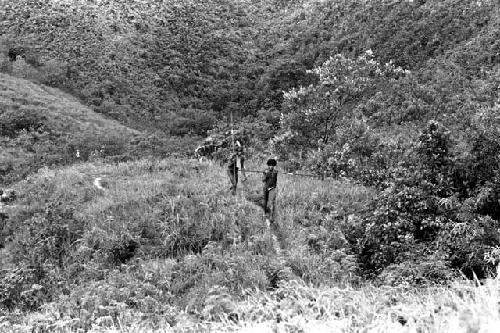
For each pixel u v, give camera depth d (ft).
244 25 262.06
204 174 53.78
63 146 103.19
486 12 137.49
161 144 110.01
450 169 28.14
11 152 94.89
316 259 27.22
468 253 22.33
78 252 33.14
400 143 47.19
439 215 26.89
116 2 239.30
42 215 40.01
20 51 192.03
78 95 180.65
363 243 29.01
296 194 41.93
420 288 20.36
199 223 35.63
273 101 178.60
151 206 40.91
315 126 70.13
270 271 25.30
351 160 49.78
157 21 239.30
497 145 26.20
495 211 25.14
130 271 29.48
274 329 14.32
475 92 77.46
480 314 10.79
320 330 13.38
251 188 44.47
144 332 17.67
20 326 21.47
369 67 73.87
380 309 15.19
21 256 34.30
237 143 43.32
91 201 45.42
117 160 88.48
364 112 100.22
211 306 19.08
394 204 28.43
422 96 100.42
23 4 217.56
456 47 132.36
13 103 125.80
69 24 213.87
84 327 20.89
